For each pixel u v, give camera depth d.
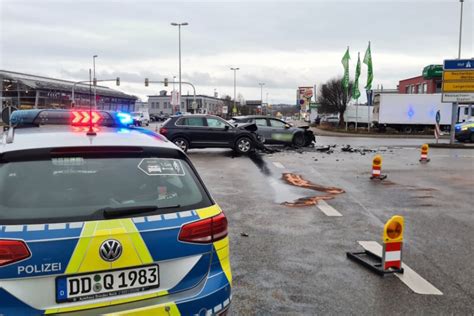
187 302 2.73
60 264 2.42
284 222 7.12
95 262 2.49
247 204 8.44
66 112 4.79
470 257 5.56
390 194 9.66
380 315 3.98
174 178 3.10
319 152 19.45
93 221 2.55
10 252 2.33
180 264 2.77
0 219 2.43
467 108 40.25
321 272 4.97
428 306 4.18
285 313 3.98
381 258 5.13
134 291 2.61
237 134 17.61
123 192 2.84
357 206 8.40
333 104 53.31
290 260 5.34
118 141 3.13
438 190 10.19
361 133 40.66
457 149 22.12
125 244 2.57
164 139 3.52
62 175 2.80
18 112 5.29
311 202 8.70
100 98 80.06
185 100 108.19
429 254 5.66
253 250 5.69
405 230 6.76
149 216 2.72
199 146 17.47
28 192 2.63
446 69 23.39
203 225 2.87
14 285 2.34
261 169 13.39
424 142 28.39
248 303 4.17
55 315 2.41
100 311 2.51
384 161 16.11
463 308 4.16
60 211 2.57
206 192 3.14
